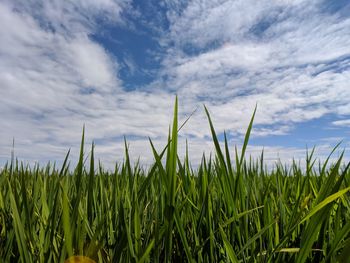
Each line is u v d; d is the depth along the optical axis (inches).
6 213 54.3
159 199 45.5
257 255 44.4
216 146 42.2
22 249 35.9
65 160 40.4
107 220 48.1
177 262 51.5
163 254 48.3
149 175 40.4
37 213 49.8
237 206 48.8
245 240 47.4
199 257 45.3
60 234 44.9
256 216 54.8
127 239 37.3
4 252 42.8
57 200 38.8
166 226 37.8
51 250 37.7
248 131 41.8
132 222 44.3
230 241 49.5
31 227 43.8
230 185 42.8
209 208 50.5
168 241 37.6
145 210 53.9
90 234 40.8
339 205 42.7
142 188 40.6
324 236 42.5
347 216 55.4
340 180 35.5
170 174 37.0
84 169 83.3
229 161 42.2
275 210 54.7
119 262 38.0
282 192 66.2
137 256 37.7
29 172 89.7
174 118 36.1
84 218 38.2
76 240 37.1
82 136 37.5
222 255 48.7
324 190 36.1
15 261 46.6
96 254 36.3
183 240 40.5
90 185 39.4
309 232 34.5
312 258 46.5
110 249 43.6
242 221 47.8
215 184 69.4
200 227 52.4
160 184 45.4
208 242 49.3
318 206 33.5
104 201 59.7
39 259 38.6
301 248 34.8
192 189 57.4
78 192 36.3
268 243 44.8
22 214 44.9
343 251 34.1
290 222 41.0
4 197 61.5
